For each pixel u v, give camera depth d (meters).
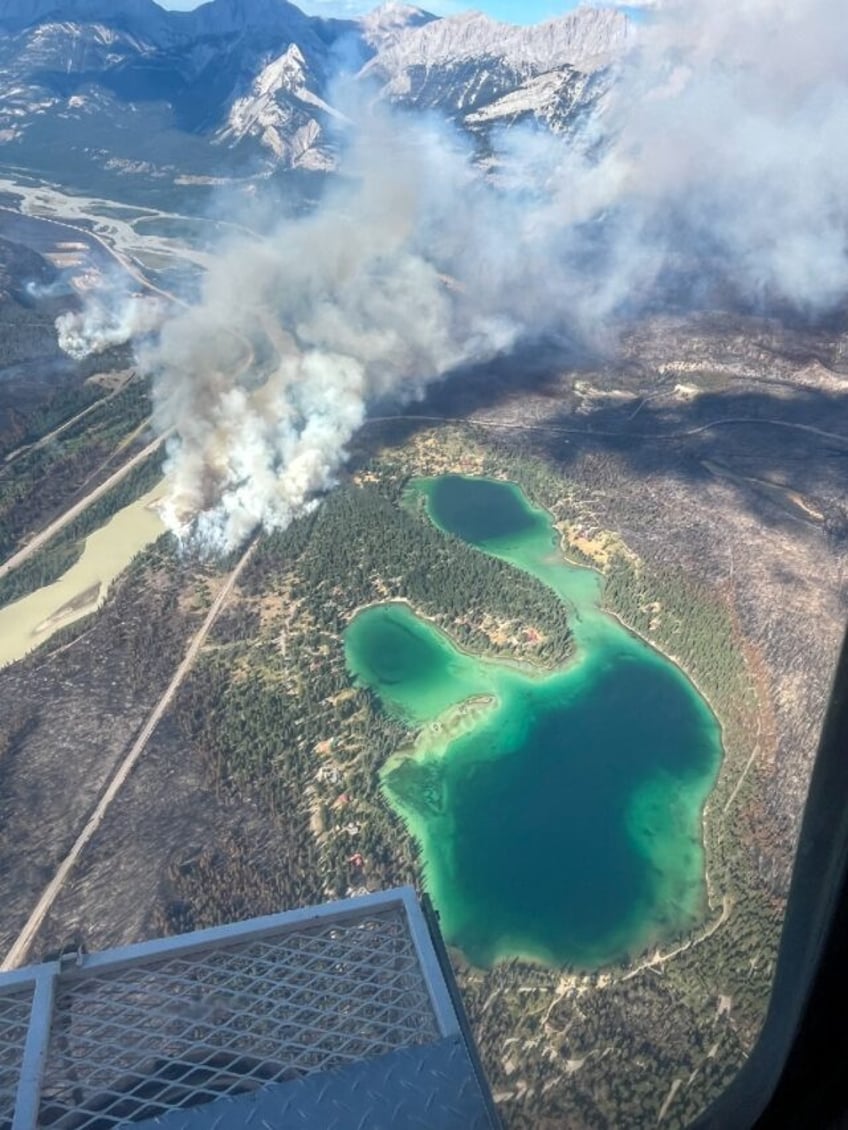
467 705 58.62
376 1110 8.16
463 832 48.50
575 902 44.22
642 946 41.62
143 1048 9.64
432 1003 9.84
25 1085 9.00
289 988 10.32
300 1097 8.26
